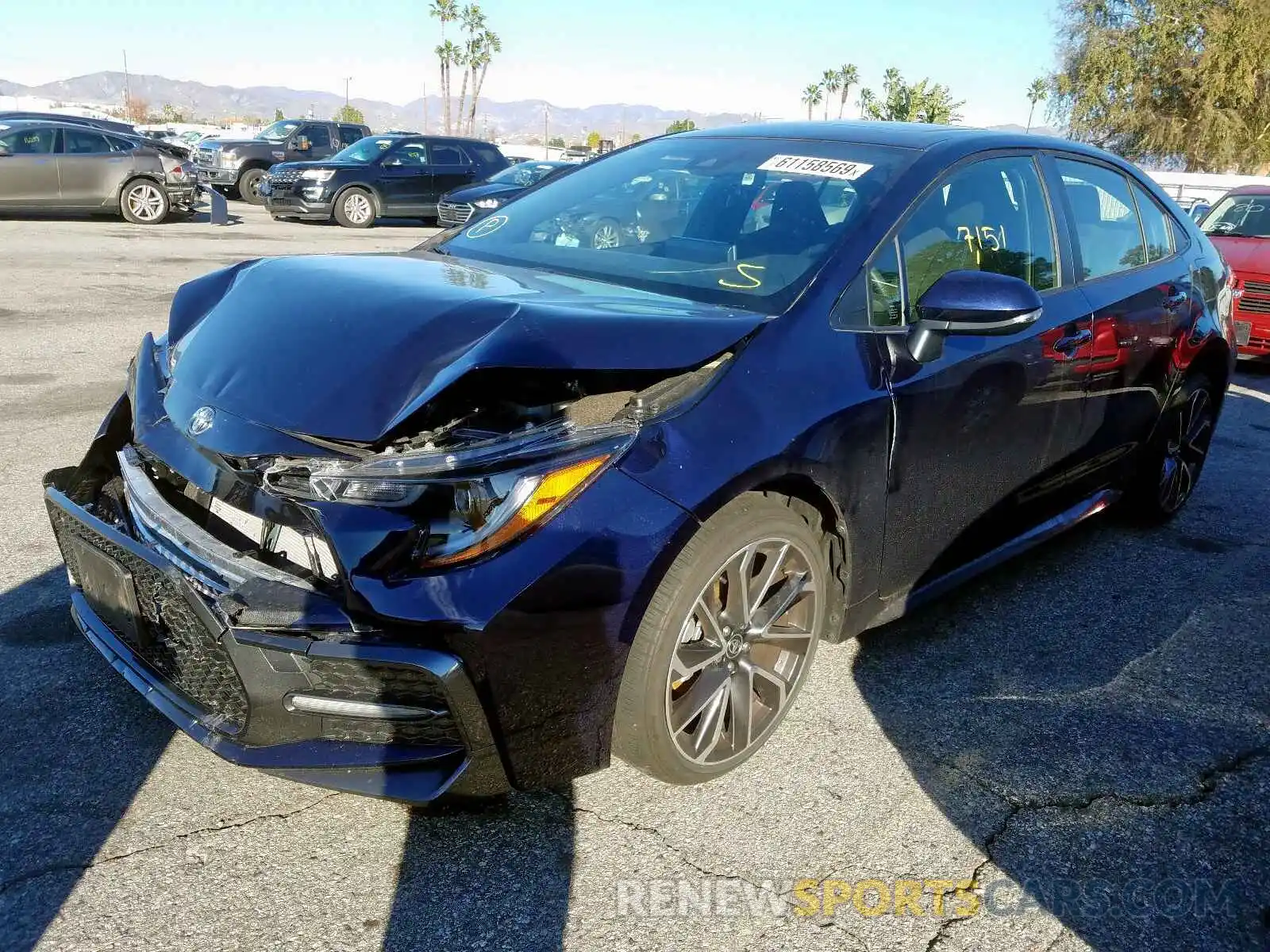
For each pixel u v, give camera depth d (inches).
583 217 131.0
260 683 82.7
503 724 83.7
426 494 80.7
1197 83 1320.1
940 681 126.5
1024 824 100.0
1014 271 131.5
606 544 83.6
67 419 206.8
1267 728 120.8
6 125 565.0
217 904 82.9
